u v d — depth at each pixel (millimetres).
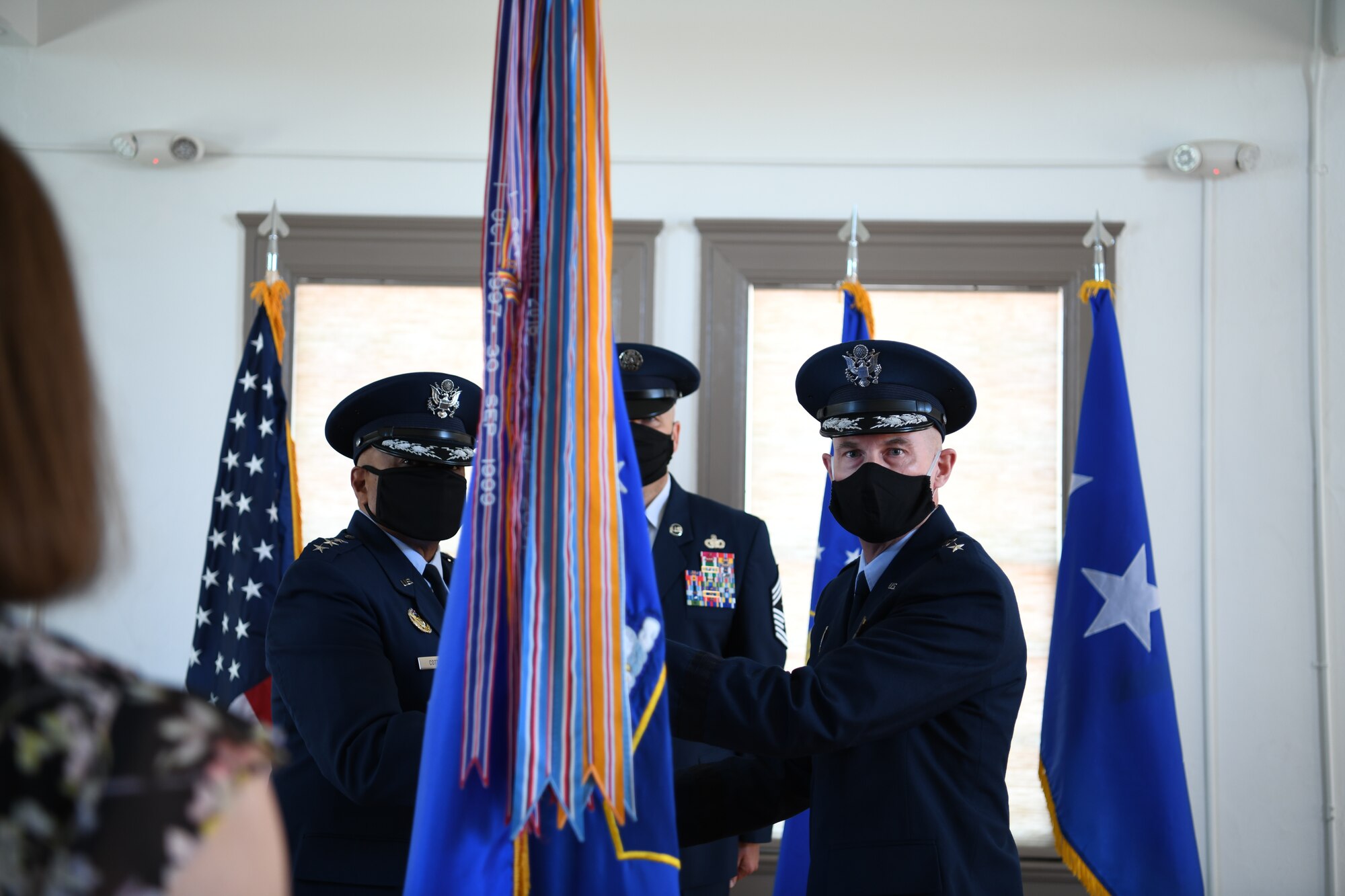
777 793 2227
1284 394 4219
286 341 4328
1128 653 3320
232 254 4332
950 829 1982
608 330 1475
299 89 4398
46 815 625
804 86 4383
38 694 650
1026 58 4367
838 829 2010
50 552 677
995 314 4316
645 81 4395
